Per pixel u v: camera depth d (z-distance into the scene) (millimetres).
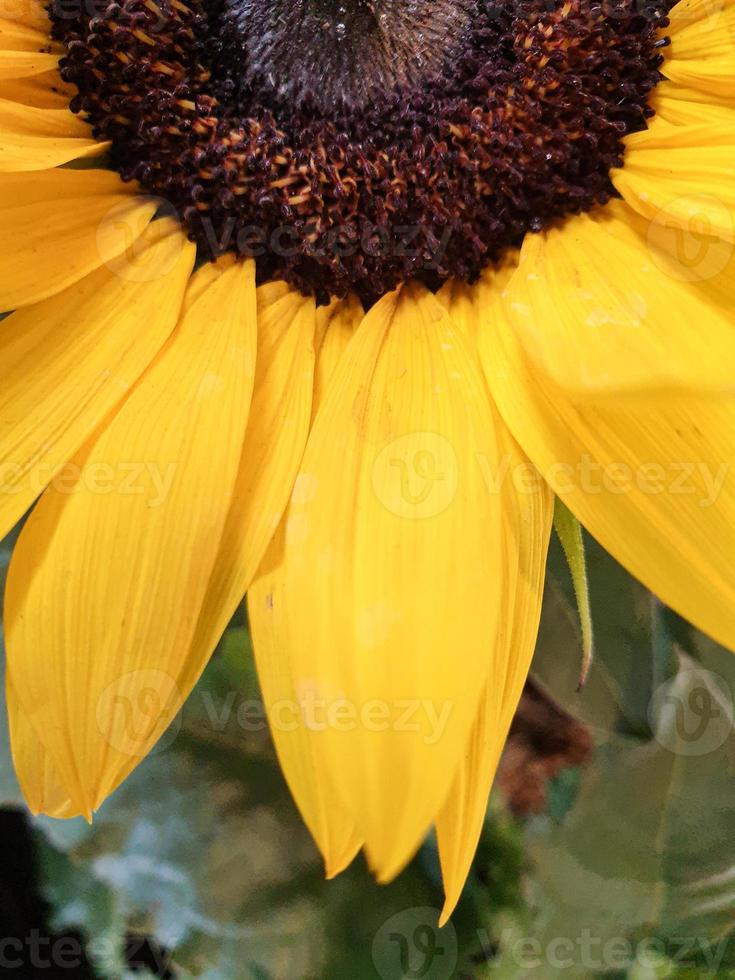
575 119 206
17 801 258
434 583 181
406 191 211
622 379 161
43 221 200
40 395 197
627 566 184
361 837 175
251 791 265
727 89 207
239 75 217
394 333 208
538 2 212
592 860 254
